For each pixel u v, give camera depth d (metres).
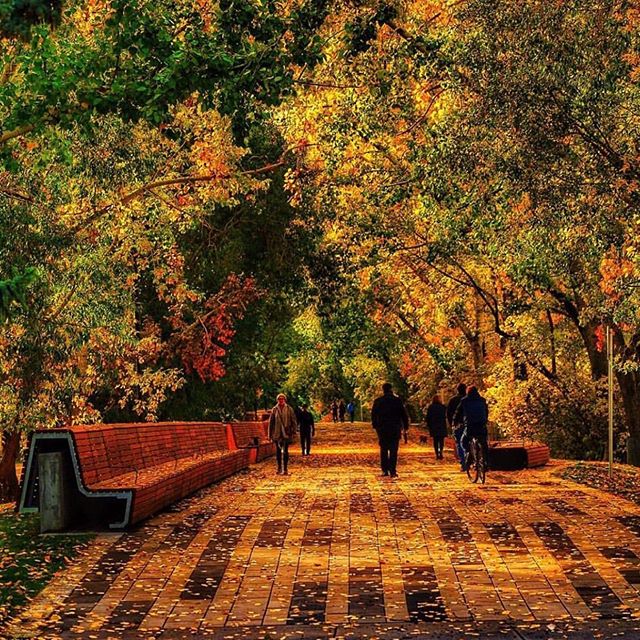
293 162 36.78
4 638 9.48
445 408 37.16
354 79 22.36
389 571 12.14
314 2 15.66
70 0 14.77
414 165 24.45
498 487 21.84
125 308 21.53
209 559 13.05
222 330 36.16
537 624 9.70
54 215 18.38
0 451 27.56
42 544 14.16
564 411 38.12
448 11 21.50
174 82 14.37
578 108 17.17
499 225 20.67
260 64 14.98
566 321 38.88
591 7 17.59
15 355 19.06
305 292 41.19
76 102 14.87
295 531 15.11
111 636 9.59
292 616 10.19
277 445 28.09
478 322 46.12
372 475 27.09
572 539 14.00
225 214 38.22
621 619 9.81
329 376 80.50
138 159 20.72
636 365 24.14
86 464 15.96
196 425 27.23
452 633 9.46
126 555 13.38
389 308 46.03
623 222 19.12
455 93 19.22
